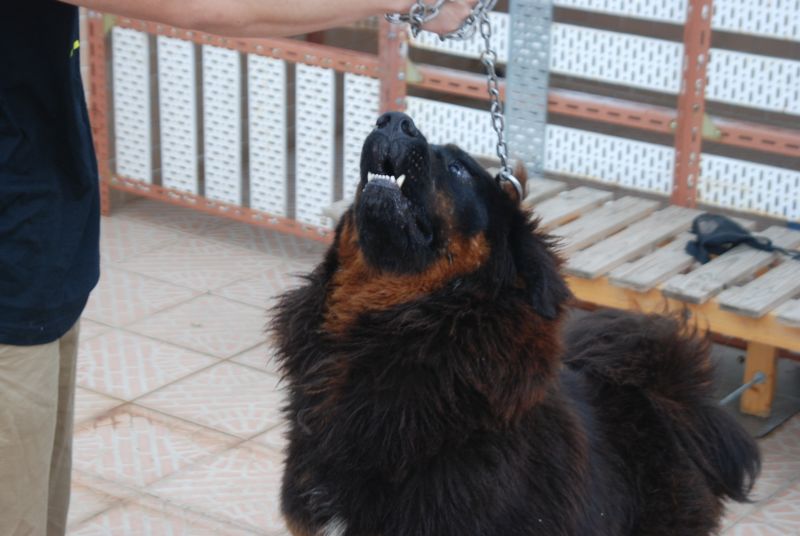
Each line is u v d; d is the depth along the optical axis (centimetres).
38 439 336
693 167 641
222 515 476
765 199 624
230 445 530
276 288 708
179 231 795
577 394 371
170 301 682
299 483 330
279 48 725
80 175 329
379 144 304
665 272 554
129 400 568
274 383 589
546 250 325
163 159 795
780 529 474
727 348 628
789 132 615
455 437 309
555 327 321
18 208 317
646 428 372
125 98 793
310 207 748
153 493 490
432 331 309
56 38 311
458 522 306
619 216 623
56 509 382
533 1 654
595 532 333
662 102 1005
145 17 299
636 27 922
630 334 391
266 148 750
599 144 664
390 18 331
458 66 985
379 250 312
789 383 603
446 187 311
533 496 314
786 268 561
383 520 313
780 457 530
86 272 345
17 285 320
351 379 317
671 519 366
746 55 612
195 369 602
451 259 313
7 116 309
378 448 311
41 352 330
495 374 308
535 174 686
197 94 808
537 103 672
